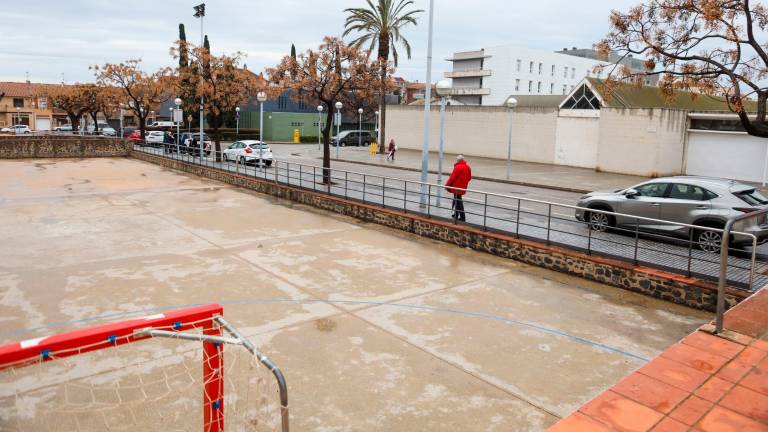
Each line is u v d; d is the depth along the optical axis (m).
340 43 20.98
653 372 5.80
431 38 16.25
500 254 13.08
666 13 12.71
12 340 7.92
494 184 27.06
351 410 6.15
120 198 20.95
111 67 37.78
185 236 14.74
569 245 11.97
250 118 66.44
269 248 13.58
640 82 13.74
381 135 44.59
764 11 11.80
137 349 7.50
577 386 6.78
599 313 9.34
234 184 24.98
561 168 35.38
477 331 8.49
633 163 31.75
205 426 4.30
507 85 91.88
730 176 30.36
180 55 29.81
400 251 13.51
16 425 5.64
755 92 12.07
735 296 8.93
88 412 5.91
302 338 8.11
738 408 5.09
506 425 5.90
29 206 18.88
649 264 10.55
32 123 77.69
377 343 7.98
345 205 18.22
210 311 4.11
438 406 6.27
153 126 61.00
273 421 5.73
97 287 10.36
